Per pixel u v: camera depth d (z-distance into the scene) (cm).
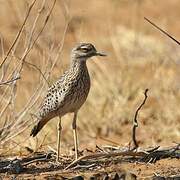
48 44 1952
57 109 1700
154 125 2267
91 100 2375
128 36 3091
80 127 2256
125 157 1708
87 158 1655
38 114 1741
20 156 1778
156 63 2752
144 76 2702
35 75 2294
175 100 2364
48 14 1758
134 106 2397
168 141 2100
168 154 1716
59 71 1948
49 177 1574
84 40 3083
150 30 3234
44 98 1725
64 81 1681
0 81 1736
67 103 1684
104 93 2423
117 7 3728
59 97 1681
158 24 3297
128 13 3619
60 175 1587
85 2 3881
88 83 1711
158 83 2545
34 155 1775
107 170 1623
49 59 1833
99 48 3017
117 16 3572
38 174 1620
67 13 2112
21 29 1691
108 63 2792
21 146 1842
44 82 1802
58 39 3030
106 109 2353
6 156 1792
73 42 3048
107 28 3259
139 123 2295
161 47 2931
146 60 2858
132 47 2983
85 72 1698
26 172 1639
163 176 1580
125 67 2700
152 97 2473
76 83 1678
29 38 1752
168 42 2944
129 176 1554
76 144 1708
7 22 3244
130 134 2219
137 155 1691
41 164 1695
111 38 3019
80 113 2300
